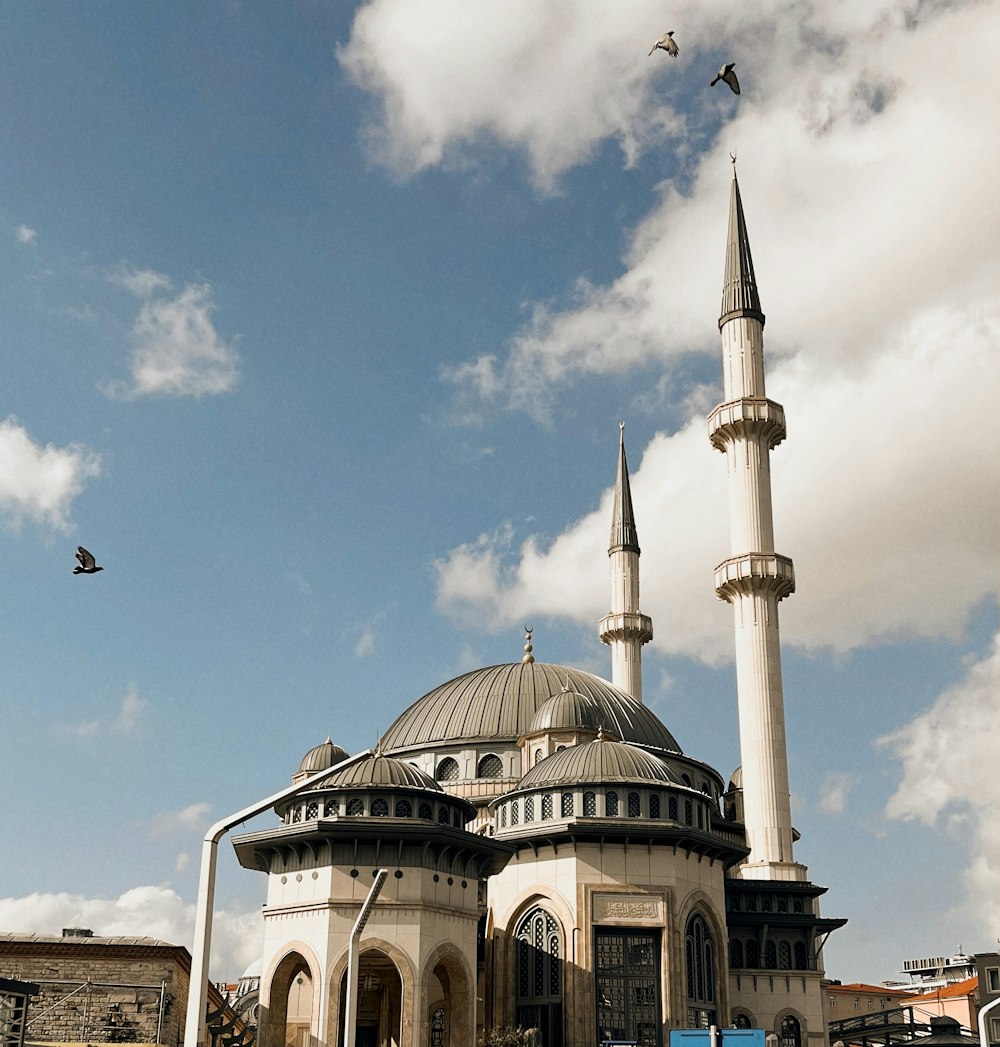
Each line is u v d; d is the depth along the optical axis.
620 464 110.06
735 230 95.44
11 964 56.97
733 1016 72.38
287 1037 59.69
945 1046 77.25
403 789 57.53
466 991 56.22
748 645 83.88
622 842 61.03
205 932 26.12
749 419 88.06
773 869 77.94
